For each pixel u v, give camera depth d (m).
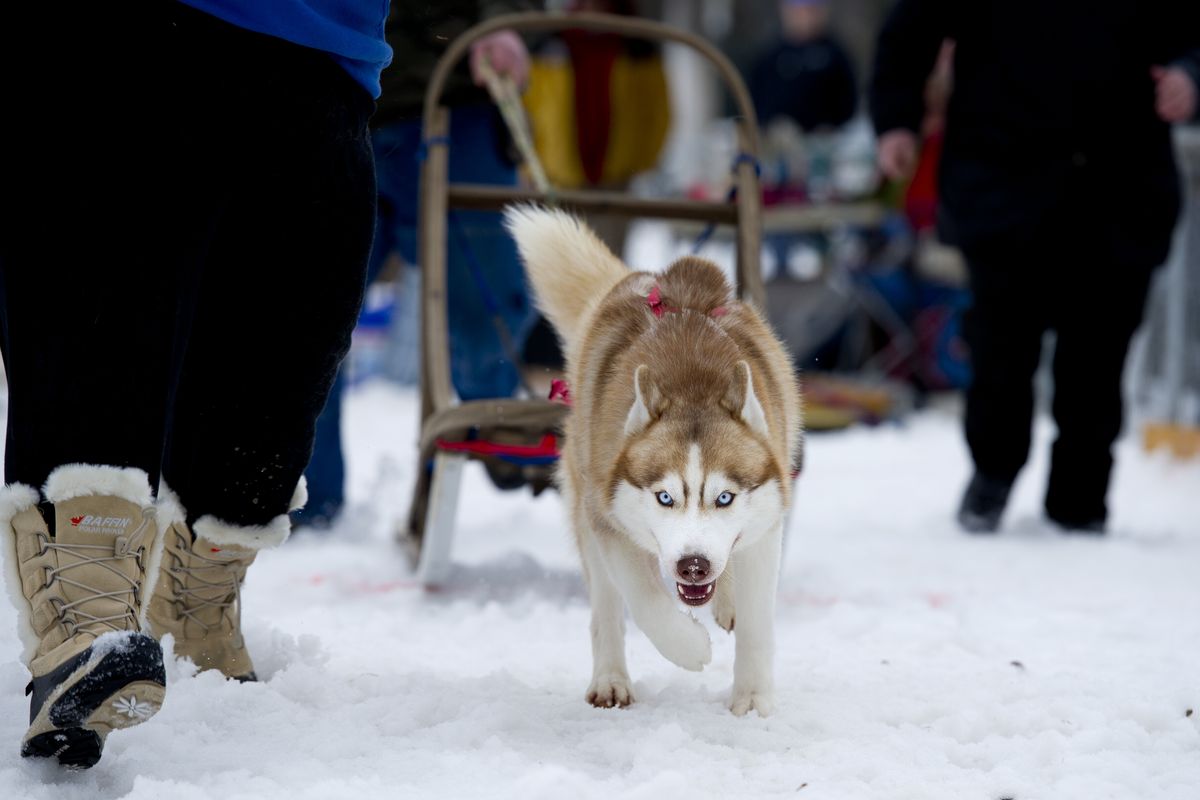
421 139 7.44
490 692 4.52
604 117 15.11
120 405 3.55
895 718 4.40
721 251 22.34
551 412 5.95
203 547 4.34
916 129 8.99
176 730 3.92
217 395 4.10
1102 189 8.27
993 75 8.32
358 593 6.43
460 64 7.64
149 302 3.58
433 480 6.40
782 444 4.67
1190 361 11.95
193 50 3.55
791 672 4.99
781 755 3.95
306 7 3.72
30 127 3.44
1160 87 7.97
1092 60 8.14
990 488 8.70
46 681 3.38
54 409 3.51
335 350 4.13
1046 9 8.16
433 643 5.42
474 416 5.90
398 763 3.71
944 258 15.30
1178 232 11.75
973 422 8.67
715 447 4.18
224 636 4.54
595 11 15.03
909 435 13.78
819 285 15.30
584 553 4.77
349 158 3.95
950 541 8.38
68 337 3.51
